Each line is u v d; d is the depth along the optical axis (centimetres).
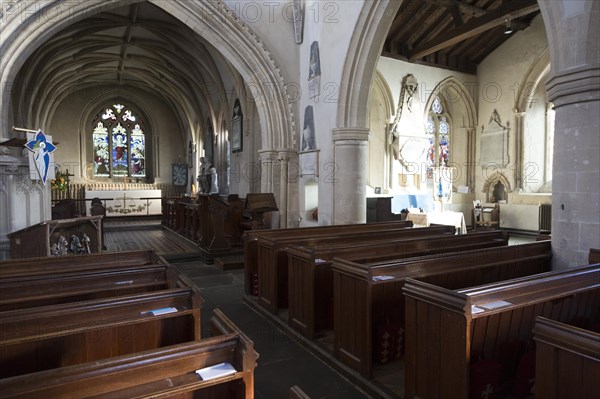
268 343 446
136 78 2128
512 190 1370
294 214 1058
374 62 841
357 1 808
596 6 396
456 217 1131
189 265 844
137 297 273
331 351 409
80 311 253
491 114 1448
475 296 271
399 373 362
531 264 451
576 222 425
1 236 708
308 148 1005
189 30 1379
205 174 1770
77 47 1508
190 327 285
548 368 227
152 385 178
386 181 1375
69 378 163
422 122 1416
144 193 1989
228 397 202
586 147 413
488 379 273
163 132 2362
